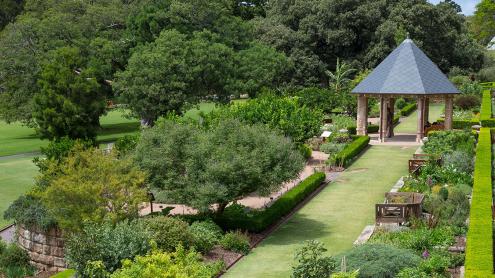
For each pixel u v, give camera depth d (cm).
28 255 2595
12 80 5703
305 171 3506
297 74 7119
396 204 2294
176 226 2036
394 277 1642
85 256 1792
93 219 2197
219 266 1956
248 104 3900
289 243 2259
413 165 3225
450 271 1773
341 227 2447
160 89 5153
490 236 1781
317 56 7300
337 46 7450
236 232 2267
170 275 1480
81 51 6012
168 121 2569
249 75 5706
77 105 4869
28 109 5531
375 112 5844
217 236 2222
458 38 7662
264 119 3712
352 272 1516
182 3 6059
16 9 9588
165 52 5291
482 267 1540
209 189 2259
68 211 2286
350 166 3656
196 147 2377
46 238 2525
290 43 7275
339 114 5591
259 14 8881
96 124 5056
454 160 3055
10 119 5725
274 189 2470
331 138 4259
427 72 4303
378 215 2316
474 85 6400
